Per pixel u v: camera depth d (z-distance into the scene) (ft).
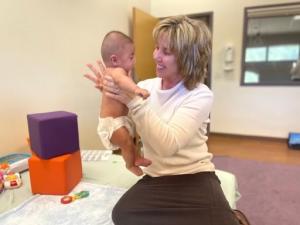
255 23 13.57
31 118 4.15
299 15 12.40
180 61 2.97
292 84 12.15
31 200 3.96
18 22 5.96
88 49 8.55
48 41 6.88
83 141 8.64
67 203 3.86
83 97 8.45
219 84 13.30
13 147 6.06
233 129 13.48
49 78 7.00
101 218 3.46
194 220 2.79
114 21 10.04
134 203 3.11
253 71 14.35
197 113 2.96
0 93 5.66
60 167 4.02
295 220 5.98
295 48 14.33
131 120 3.33
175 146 2.80
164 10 13.58
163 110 3.19
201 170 3.29
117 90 2.92
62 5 7.30
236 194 5.01
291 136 11.98
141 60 11.18
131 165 3.52
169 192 3.11
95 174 4.85
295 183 7.89
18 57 6.02
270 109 12.68
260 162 9.73
